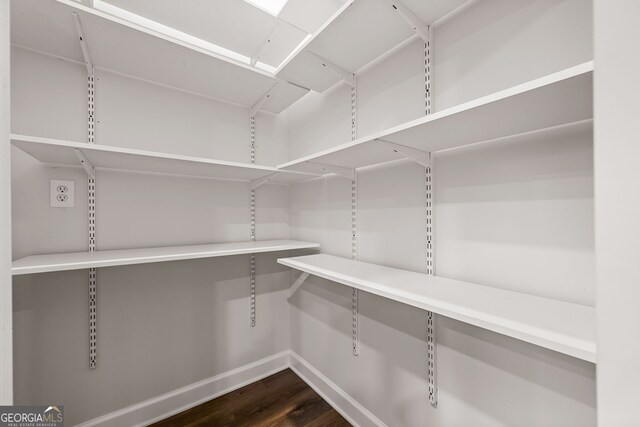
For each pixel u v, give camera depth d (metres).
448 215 1.05
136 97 1.43
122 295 1.40
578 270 0.75
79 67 1.28
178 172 1.51
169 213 1.53
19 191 1.16
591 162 0.73
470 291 0.86
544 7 0.80
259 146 1.87
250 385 1.79
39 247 1.20
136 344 1.44
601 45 0.42
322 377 1.70
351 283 1.00
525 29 0.83
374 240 1.36
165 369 1.53
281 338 1.98
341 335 1.57
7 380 0.45
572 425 0.77
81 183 1.29
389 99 1.26
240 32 1.43
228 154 1.73
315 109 1.74
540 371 0.83
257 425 1.46
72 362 1.28
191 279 1.61
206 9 1.26
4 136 0.45
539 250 0.82
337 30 1.12
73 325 1.28
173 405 1.54
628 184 0.39
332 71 1.37
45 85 1.20
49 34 1.08
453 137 0.89
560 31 0.77
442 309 0.72
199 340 1.64
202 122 1.63
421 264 1.15
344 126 1.52
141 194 1.44
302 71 1.41
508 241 0.89
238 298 1.79
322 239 1.70
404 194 1.22
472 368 0.99
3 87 0.45
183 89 1.57
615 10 0.40
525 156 0.85
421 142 0.96
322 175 1.68
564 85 0.52
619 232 0.40
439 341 1.09
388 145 0.97
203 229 1.64
